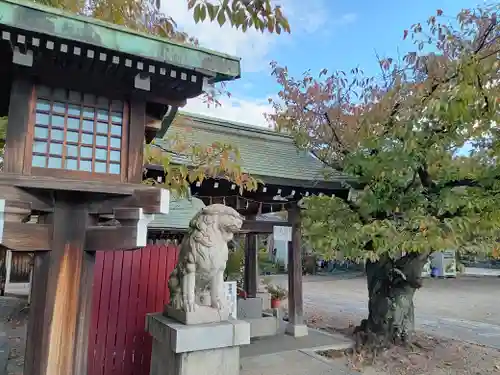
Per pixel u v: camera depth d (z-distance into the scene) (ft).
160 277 17.38
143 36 8.49
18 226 8.43
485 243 22.36
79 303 9.00
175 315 13.41
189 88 9.84
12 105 8.40
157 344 13.73
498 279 77.30
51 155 8.73
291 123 26.16
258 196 27.71
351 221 21.97
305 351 24.91
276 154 30.94
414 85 19.45
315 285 71.26
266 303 34.35
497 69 16.96
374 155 21.95
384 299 26.48
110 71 8.92
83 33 7.86
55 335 8.67
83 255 9.15
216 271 13.55
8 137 8.28
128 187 9.08
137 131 9.61
